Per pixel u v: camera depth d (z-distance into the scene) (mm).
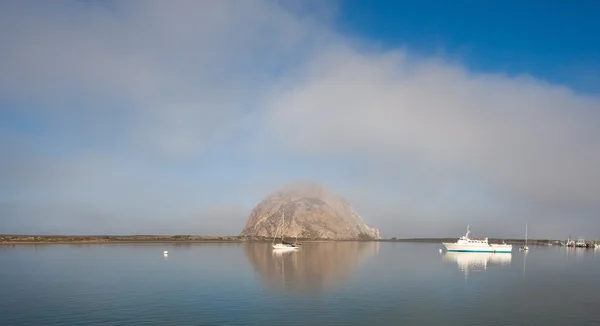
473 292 51938
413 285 57531
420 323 36594
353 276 67938
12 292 51188
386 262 100312
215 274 69812
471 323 36812
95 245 187500
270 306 42531
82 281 60719
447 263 99062
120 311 40344
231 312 39969
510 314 40188
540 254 164125
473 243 154875
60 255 116375
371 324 36062
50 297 47562
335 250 164875
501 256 135125
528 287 57406
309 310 40844
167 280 61812
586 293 52375
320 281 60969
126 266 84188
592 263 108875
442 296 48719
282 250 157125
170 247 175250
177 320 36938
